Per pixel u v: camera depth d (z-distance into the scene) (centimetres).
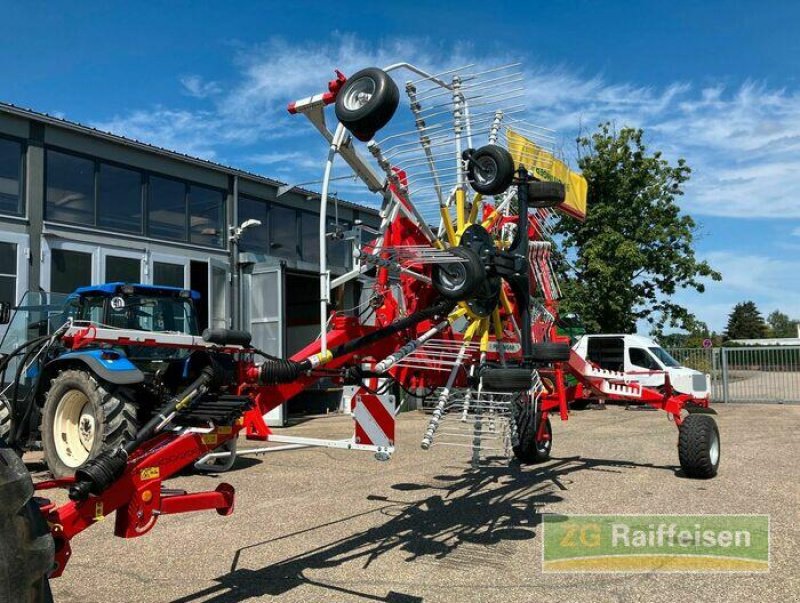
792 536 510
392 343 516
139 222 1380
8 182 1184
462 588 407
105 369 663
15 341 772
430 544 496
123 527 335
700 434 726
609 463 841
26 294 792
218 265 1469
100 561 465
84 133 1277
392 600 388
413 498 643
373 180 463
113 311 818
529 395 542
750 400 1973
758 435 1155
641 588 406
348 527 542
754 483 709
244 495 663
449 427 459
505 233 548
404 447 988
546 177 588
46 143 1231
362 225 453
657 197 2127
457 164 479
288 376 402
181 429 376
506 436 469
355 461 860
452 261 426
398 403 536
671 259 2139
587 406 1762
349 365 498
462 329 507
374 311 525
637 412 1648
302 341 1767
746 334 9219
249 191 1616
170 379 697
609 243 2069
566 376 827
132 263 1356
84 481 313
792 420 1424
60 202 1251
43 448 748
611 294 2062
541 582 416
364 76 383
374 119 376
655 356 1623
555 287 712
